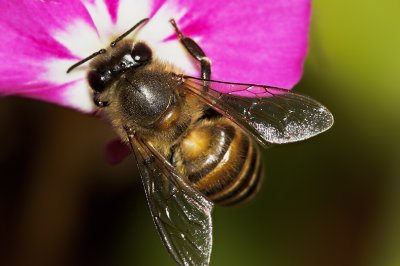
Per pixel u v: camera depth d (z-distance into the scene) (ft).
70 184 0.40
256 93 0.32
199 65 0.33
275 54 0.33
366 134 0.40
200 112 0.32
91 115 0.32
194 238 0.31
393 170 0.40
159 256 0.40
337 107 0.39
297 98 0.32
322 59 0.37
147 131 0.32
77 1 0.33
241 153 0.32
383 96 0.38
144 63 0.32
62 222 0.40
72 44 0.33
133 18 0.33
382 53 0.38
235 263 0.40
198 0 0.33
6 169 0.40
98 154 0.40
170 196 0.31
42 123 0.39
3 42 0.32
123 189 0.40
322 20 0.38
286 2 0.33
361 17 0.38
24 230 0.40
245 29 0.33
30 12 0.32
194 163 0.32
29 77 0.32
